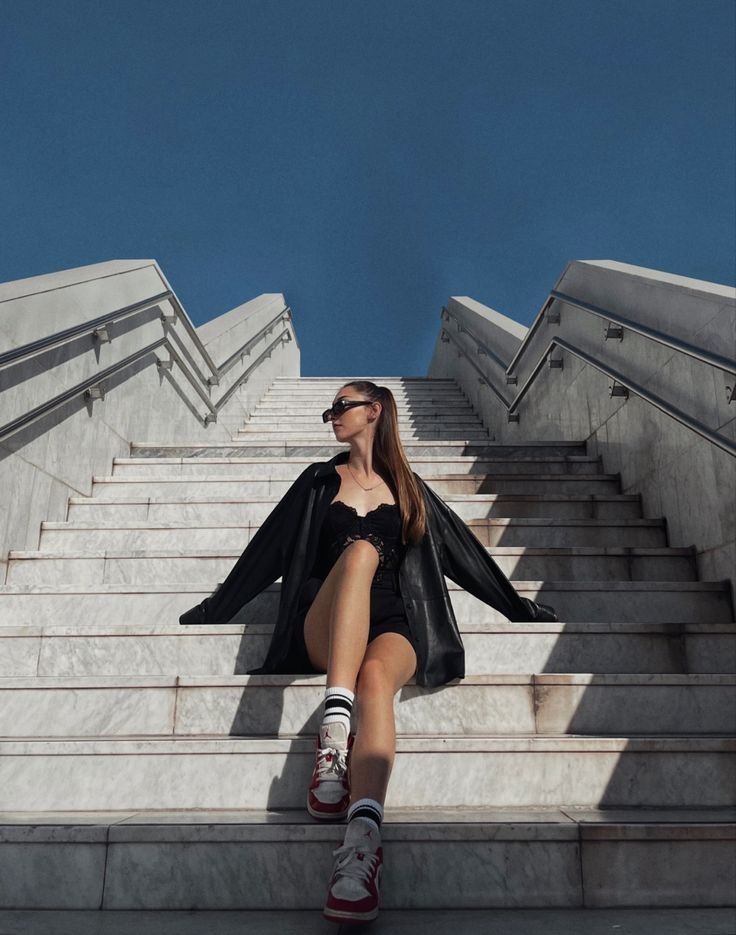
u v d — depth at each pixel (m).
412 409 8.95
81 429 3.97
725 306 2.73
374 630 2.09
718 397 2.92
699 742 1.94
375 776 1.57
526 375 6.19
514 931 1.40
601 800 1.90
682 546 3.30
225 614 2.55
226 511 3.69
